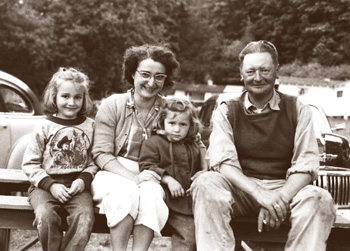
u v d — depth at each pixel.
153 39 42.84
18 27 33.72
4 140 7.32
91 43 40.16
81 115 4.23
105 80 40.62
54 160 4.01
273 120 3.99
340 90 9.21
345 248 4.23
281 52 53.72
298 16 52.56
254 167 4.04
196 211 3.71
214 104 8.68
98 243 6.42
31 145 4.02
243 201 3.95
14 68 34.94
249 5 61.91
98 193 3.89
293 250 3.63
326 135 7.19
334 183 6.02
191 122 4.13
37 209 3.80
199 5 66.88
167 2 58.06
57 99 4.09
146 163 4.01
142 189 3.80
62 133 4.06
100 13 39.53
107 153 4.14
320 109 7.72
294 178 3.81
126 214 3.67
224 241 3.63
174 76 4.41
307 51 50.94
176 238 3.92
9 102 7.73
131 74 4.39
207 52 62.12
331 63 47.94
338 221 3.96
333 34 49.12
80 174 4.02
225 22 64.75
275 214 3.67
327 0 49.56
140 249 3.71
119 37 40.56
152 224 3.69
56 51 37.78
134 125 4.26
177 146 4.07
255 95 3.99
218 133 4.01
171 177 3.96
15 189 5.04
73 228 3.79
